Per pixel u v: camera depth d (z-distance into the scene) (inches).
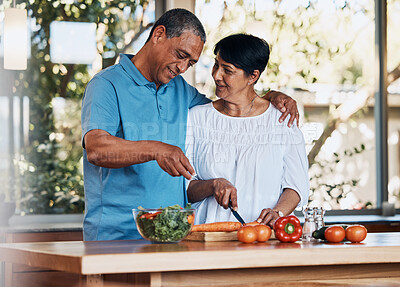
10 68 152.6
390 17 189.6
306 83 181.9
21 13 152.6
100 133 83.2
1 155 165.5
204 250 65.7
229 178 98.4
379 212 185.0
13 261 71.3
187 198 99.1
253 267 69.7
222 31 172.6
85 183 92.4
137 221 74.9
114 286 70.7
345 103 185.2
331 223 162.7
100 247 70.3
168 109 95.7
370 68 187.6
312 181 181.8
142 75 91.7
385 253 71.4
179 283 66.2
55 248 69.6
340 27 184.4
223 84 97.6
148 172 90.2
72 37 170.2
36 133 168.1
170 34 87.9
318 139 182.9
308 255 68.3
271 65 178.5
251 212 96.7
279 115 101.7
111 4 171.9
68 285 140.4
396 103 189.6
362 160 185.8
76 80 170.7
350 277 73.7
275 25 178.4
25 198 166.1
